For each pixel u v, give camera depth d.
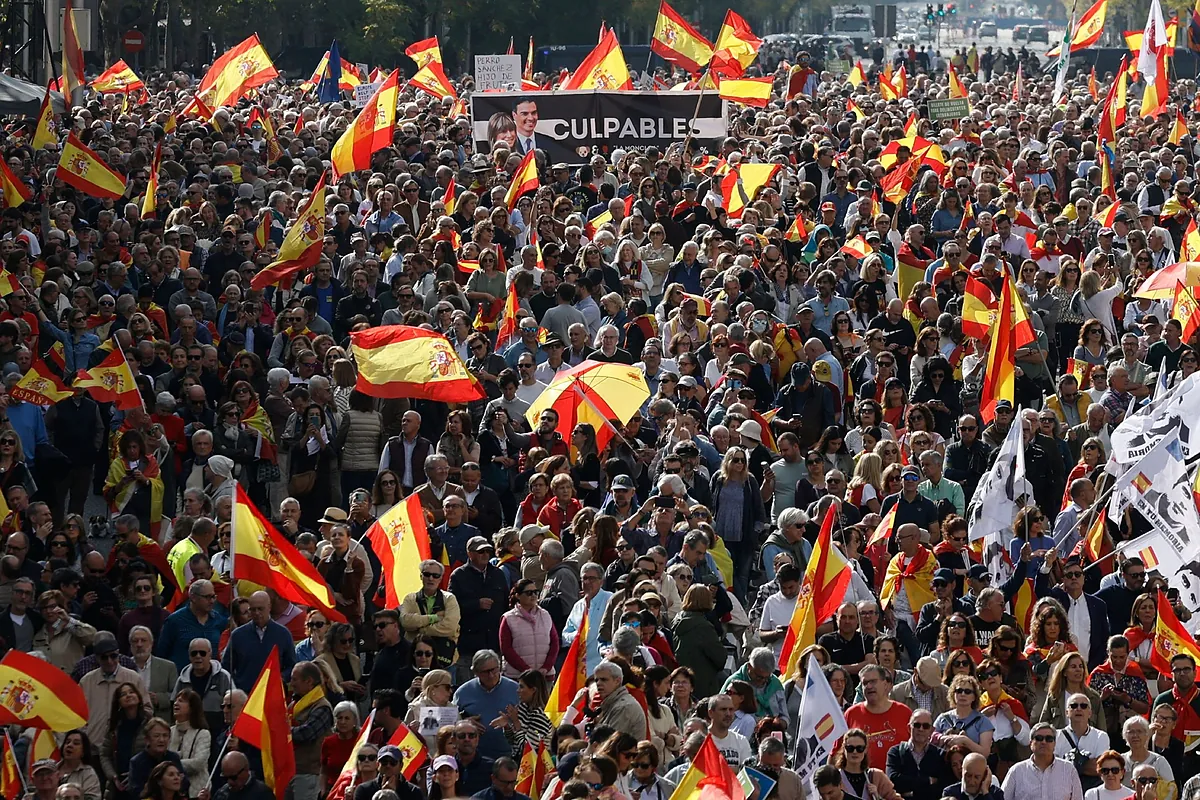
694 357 59.94
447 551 47.72
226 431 56.28
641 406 56.84
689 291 73.75
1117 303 69.75
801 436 59.41
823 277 67.44
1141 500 44.09
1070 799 36.44
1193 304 61.12
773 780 34.38
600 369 53.84
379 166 97.00
